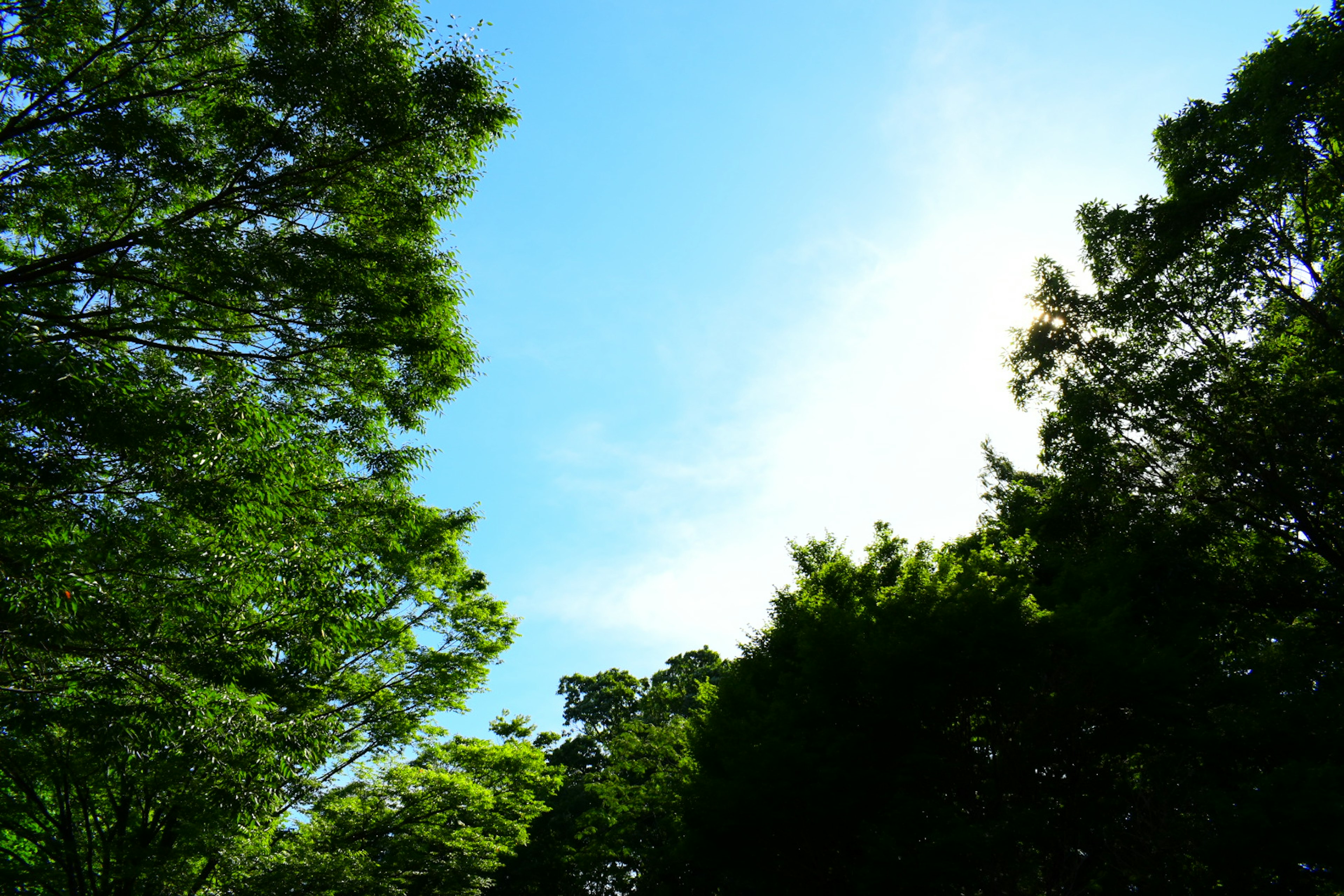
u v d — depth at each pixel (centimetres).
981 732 1343
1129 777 1276
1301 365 1469
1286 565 1512
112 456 730
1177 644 1289
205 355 932
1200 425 1552
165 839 1239
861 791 1259
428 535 1662
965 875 1095
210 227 884
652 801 2295
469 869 1877
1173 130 1556
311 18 923
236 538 812
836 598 1792
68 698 734
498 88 977
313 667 977
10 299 794
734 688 1725
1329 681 1205
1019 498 2073
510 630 1867
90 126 837
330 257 938
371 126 905
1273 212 1477
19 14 812
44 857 1273
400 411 1038
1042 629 1215
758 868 1443
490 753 2109
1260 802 972
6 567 664
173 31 903
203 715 787
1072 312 1650
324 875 1495
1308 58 1270
